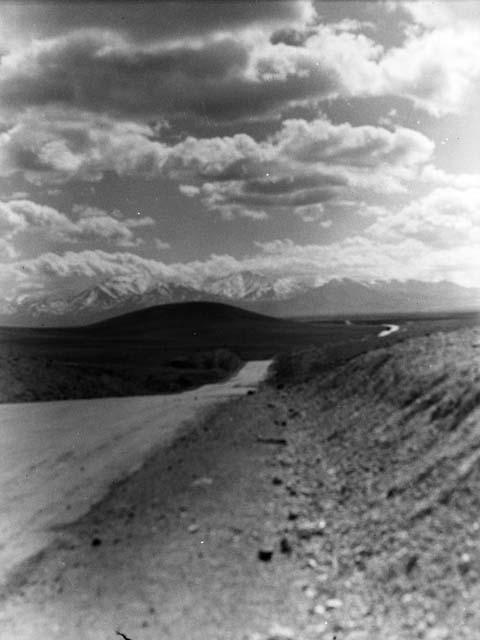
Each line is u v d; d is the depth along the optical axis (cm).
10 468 2352
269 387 3731
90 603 1248
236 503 1627
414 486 1359
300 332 16825
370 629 1001
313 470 1777
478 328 2581
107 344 12862
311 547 1303
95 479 2094
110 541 1530
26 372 4694
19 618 1227
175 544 1444
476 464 1256
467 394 1591
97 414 3525
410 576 1085
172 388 5109
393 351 2523
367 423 1953
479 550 1047
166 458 2208
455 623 944
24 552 1541
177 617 1144
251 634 1054
